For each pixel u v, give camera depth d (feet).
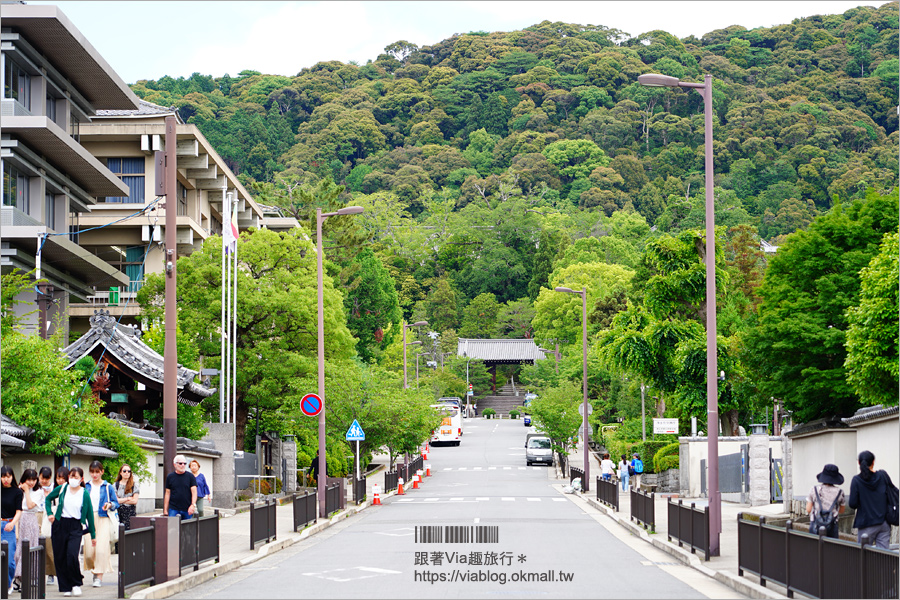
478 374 418.72
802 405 90.84
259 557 69.97
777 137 569.64
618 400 222.89
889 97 612.70
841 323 89.30
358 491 131.23
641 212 536.42
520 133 618.03
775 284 95.25
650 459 172.14
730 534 79.82
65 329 142.51
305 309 146.30
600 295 350.43
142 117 177.06
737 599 46.73
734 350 146.61
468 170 589.73
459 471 223.10
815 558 42.45
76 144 139.64
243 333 151.12
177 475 59.47
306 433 150.61
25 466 69.36
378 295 329.11
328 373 146.82
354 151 625.82
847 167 522.88
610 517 108.58
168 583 51.55
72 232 166.30
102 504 53.47
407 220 508.12
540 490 166.71
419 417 158.81
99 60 145.69
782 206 493.36
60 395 68.33
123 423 91.25
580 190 557.33
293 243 156.46
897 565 34.27
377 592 49.70
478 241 501.97
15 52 132.67
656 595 48.03
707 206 70.03
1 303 96.43
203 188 195.83
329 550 74.79
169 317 66.23
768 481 118.52
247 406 149.48
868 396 67.97
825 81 627.87
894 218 90.07
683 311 164.76
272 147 617.62
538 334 375.04
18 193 137.18
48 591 50.67
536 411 206.18
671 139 608.19
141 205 175.52
